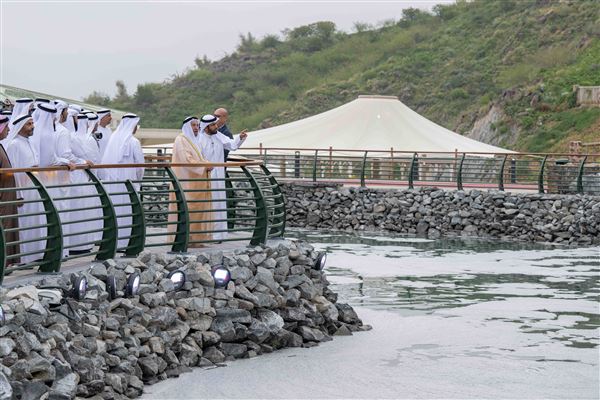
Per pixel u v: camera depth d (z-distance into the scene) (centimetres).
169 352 1548
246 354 1686
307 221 4450
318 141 5175
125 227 1619
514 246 3772
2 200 1528
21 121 1561
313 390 1517
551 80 8250
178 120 11625
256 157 4825
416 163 4766
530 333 2008
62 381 1275
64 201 1662
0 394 1160
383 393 1520
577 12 10131
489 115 8250
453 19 12162
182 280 1633
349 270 2912
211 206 1897
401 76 10681
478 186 4550
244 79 12512
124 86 12812
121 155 1844
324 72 12231
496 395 1535
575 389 1583
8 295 1298
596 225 3966
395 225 4297
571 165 4597
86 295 1443
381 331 1981
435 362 1728
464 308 2283
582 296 2483
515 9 11238
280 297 1797
